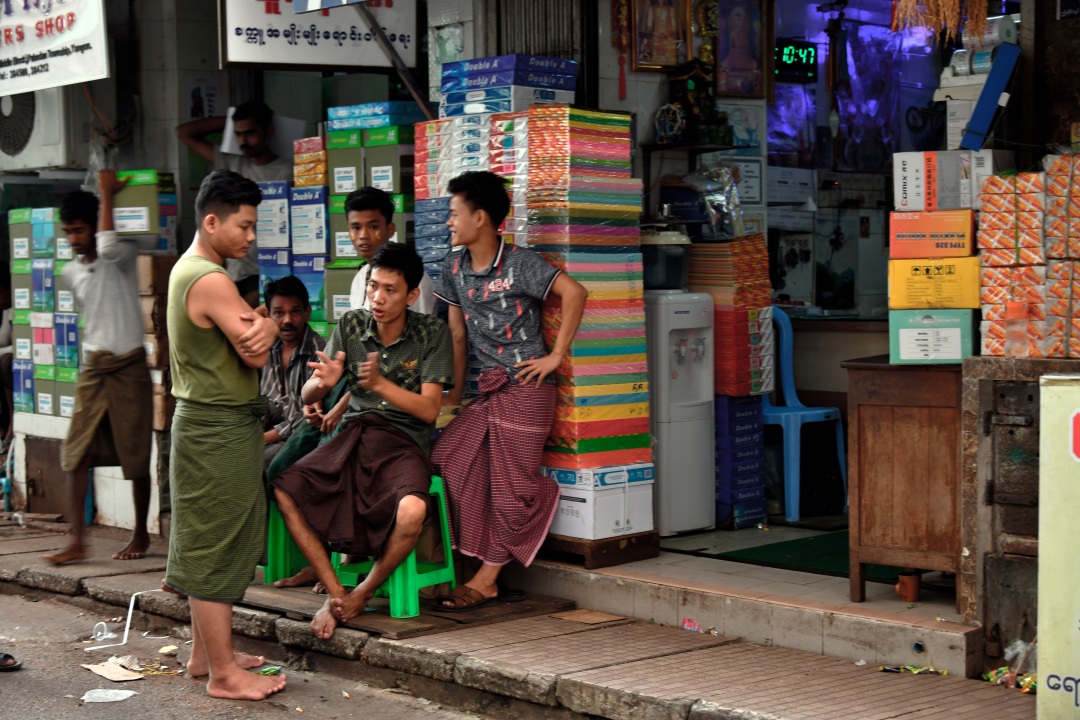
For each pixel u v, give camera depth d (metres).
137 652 5.83
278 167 8.16
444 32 7.17
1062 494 4.00
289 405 6.48
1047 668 4.04
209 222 4.96
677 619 5.48
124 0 8.51
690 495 6.68
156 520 7.87
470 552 5.77
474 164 6.22
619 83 6.86
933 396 4.95
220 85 8.52
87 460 7.11
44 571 6.89
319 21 6.91
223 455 4.89
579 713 4.60
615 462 6.02
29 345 8.80
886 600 5.19
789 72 8.70
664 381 6.51
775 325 7.50
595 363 5.94
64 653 5.82
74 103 8.55
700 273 6.94
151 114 8.48
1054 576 4.02
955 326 4.85
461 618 5.48
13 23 8.01
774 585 5.51
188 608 6.01
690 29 7.07
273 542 6.18
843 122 9.30
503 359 5.82
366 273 6.31
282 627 5.58
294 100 8.83
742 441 6.93
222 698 5.06
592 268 5.93
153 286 7.71
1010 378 4.64
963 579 4.78
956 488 4.92
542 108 5.89
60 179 10.10
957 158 5.00
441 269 6.09
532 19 6.80
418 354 5.61
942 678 4.65
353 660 5.36
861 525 5.14
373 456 5.49
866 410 5.12
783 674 4.71
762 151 7.64
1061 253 4.59
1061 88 5.53
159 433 7.80
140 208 7.35
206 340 4.84
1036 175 4.62
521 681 4.72
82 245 7.06
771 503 7.21
